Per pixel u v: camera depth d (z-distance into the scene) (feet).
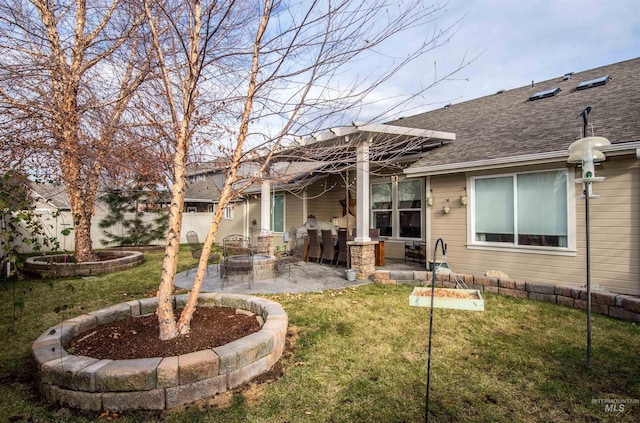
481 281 20.66
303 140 15.16
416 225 31.94
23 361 11.60
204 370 9.15
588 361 11.03
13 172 11.25
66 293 21.39
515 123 27.43
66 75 14.96
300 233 38.58
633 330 14.07
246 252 34.58
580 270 20.53
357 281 24.98
